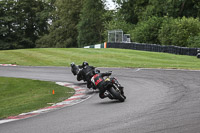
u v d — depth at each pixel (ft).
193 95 118.62
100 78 119.03
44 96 155.12
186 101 106.83
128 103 111.45
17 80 227.40
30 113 108.27
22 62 356.59
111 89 115.55
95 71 122.52
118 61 334.24
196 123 75.41
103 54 408.87
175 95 122.11
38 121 90.99
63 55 406.62
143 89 147.84
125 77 203.41
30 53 433.48
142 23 643.45
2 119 101.04
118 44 514.68
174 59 346.33
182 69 227.20
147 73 215.72
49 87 187.93
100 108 105.81
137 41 620.08
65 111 105.40
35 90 180.96
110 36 581.94
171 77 184.75
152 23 608.60
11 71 288.10
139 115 89.15
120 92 117.29
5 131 80.89
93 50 465.47
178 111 90.89
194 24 540.11
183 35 529.04
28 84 205.57
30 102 140.36
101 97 120.37
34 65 329.11
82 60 355.36
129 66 277.44
